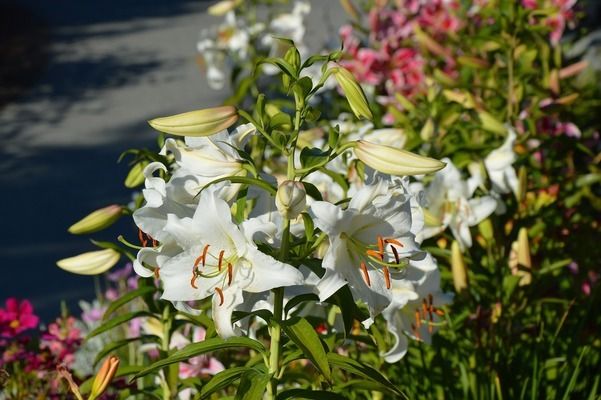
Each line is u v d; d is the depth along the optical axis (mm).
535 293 4520
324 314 3199
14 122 12852
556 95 5273
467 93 4543
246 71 7090
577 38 6348
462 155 4324
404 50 6410
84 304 5605
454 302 4328
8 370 4148
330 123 5211
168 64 15703
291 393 2686
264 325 3342
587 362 4008
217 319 2504
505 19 5191
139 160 3172
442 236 4254
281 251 2576
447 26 6398
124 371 3301
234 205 2713
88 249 8734
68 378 2766
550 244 5016
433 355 4242
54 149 11680
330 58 2584
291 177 2607
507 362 4035
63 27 18609
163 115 12977
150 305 3299
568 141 5387
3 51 16703
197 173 2648
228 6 6867
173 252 2621
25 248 8781
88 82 14750
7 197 10102
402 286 3064
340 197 3570
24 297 7754
